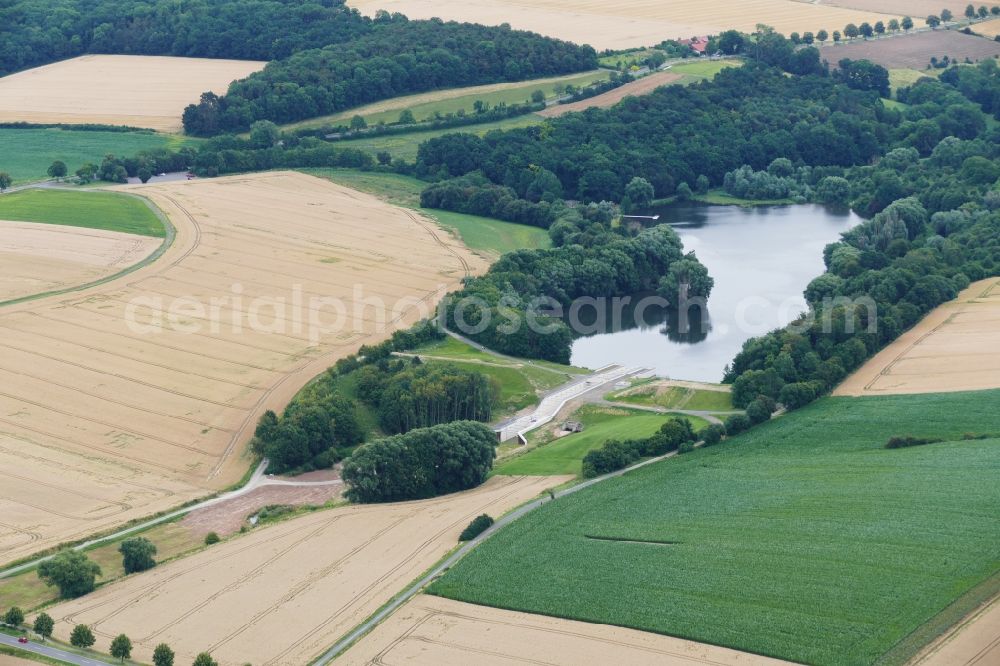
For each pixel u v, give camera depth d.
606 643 166.25
